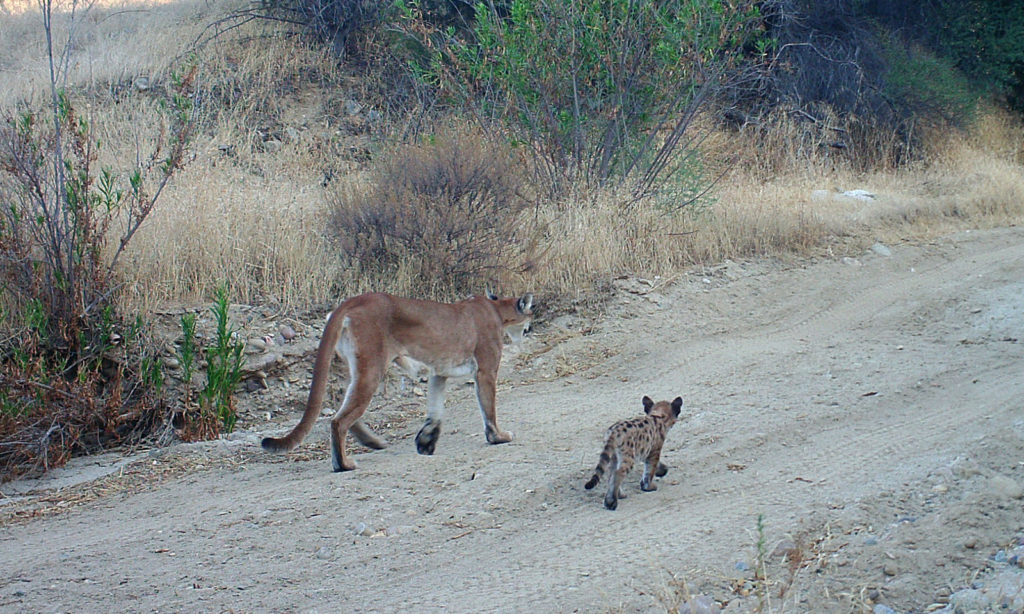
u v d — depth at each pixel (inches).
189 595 290.2
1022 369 479.8
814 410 440.1
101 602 287.3
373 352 402.3
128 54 1035.3
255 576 302.2
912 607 259.8
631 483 369.1
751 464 379.9
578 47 783.1
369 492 370.3
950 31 1333.7
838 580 275.4
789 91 1136.2
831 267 729.0
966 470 337.7
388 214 612.1
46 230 522.0
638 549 305.4
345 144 953.5
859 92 1159.0
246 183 742.5
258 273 597.3
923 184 1030.4
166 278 561.9
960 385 464.1
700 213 753.6
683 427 429.4
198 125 778.2
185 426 489.4
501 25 813.2
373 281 607.5
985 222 888.9
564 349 574.6
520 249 649.0
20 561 324.2
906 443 382.9
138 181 540.4
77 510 386.6
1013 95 1398.9
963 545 287.1
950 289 657.0
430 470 391.9
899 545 290.7
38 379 474.6
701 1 765.9
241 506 365.4
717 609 262.4
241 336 537.3
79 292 513.3
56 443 468.1
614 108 776.3
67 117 543.8
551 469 382.9
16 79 948.6
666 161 784.3
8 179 536.1
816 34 1196.5
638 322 606.9
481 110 789.2
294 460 433.4
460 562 307.4
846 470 360.2
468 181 625.6
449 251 615.5
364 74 1080.8
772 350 546.9
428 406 426.0
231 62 1057.5
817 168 1018.1
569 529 328.2
